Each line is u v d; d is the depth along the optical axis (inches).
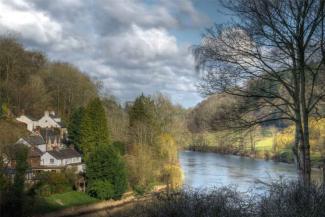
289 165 2605.8
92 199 2340.1
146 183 2415.1
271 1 612.7
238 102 677.9
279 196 445.1
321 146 1175.6
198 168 3011.8
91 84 4840.1
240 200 461.7
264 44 640.4
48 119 4057.6
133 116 3531.0
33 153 2842.0
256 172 2429.9
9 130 2338.8
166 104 3614.7
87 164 2405.3
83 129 3230.8
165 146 3038.9
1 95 3885.3
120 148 3095.5
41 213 2020.2
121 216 506.9
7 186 1888.5
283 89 709.3
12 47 4126.5
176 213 452.8
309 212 410.0
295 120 652.7
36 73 4581.7
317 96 658.2
